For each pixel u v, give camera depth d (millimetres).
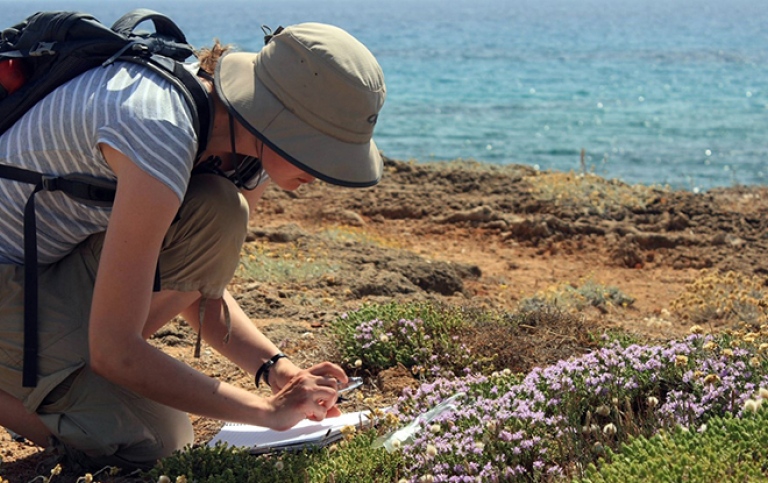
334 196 11930
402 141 28922
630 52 83688
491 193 12188
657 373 3613
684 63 68625
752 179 22859
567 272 9273
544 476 3064
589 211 11328
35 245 3176
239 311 3783
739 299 6762
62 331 3248
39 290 3268
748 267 9555
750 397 3311
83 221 3236
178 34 3412
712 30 141125
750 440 2816
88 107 3014
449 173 13039
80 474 3393
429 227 10992
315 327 5621
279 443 3461
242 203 3393
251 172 3572
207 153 3361
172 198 2928
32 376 3230
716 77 55281
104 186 3104
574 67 64875
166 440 3369
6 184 3186
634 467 2672
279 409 3186
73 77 3150
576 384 3543
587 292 7887
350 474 3078
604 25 173000
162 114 2957
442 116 35562
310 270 7234
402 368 4520
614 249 9969
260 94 3061
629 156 26422
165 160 2914
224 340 3688
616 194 11938
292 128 3051
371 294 6875
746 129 32031
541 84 50969
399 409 3752
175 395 3064
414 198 11852
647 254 9961
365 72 3070
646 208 11562
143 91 2998
